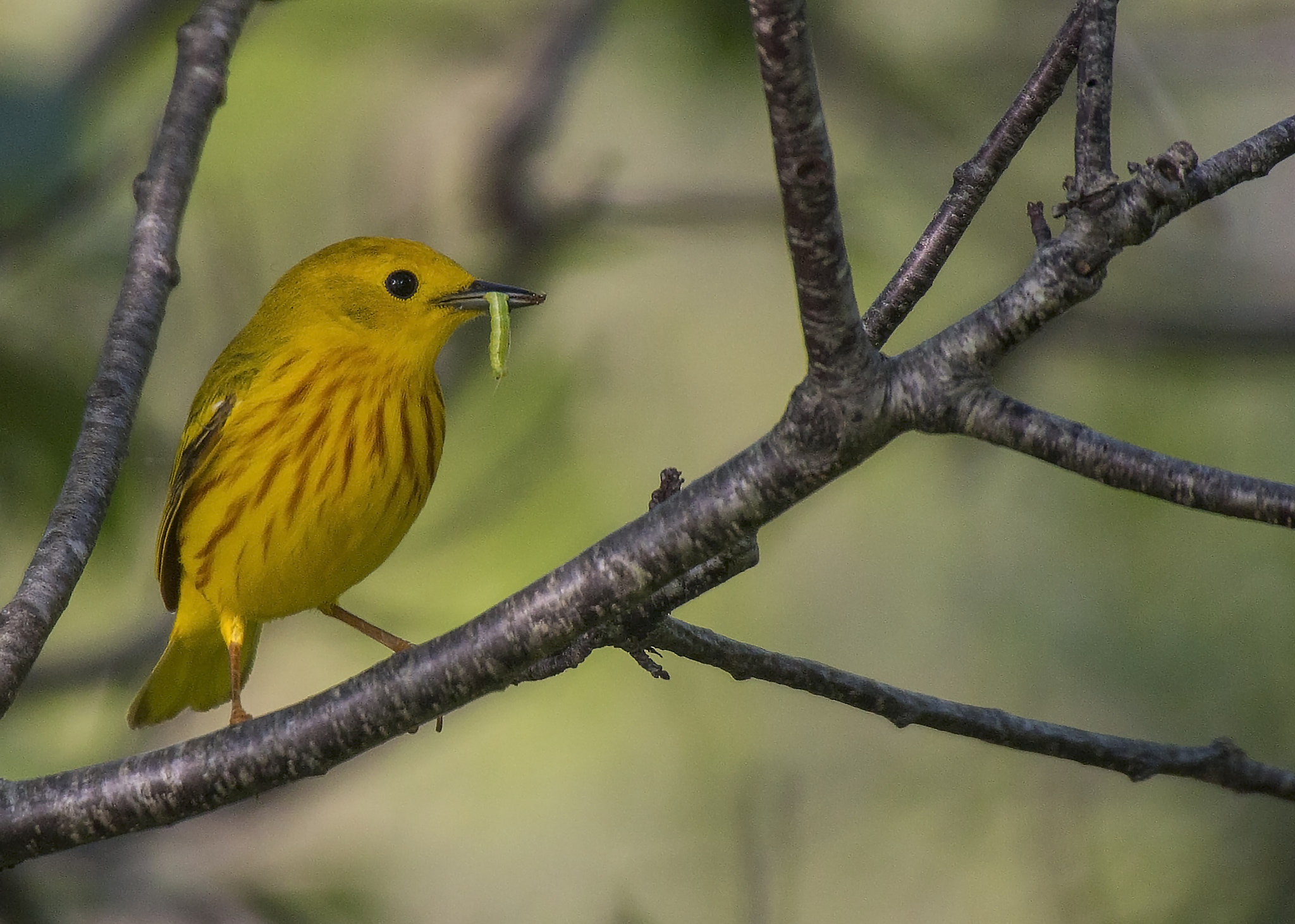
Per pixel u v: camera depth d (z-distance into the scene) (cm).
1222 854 1113
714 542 509
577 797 1277
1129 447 467
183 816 583
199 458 870
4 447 989
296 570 868
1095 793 1166
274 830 1205
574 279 1374
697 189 1266
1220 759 666
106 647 1151
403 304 878
